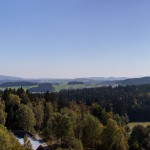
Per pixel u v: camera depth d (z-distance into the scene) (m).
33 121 146.38
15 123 146.00
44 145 127.69
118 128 137.38
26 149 103.88
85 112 188.12
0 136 92.38
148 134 162.62
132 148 151.50
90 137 139.25
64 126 131.62
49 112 168.88
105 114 184.25
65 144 131.50
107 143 133.75
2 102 154.25
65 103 198.62
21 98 174.75
